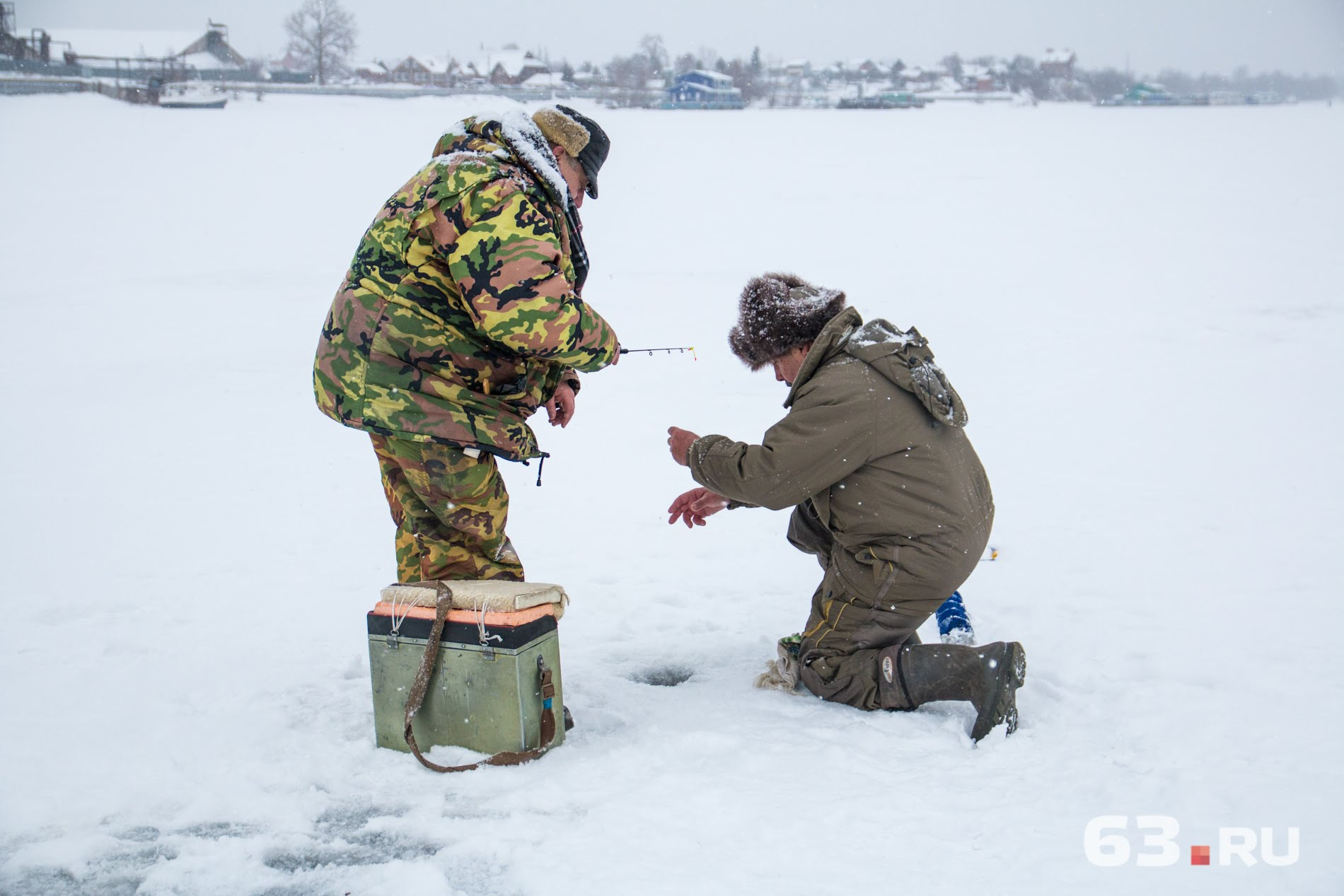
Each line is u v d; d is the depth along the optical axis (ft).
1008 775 8.52
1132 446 21.21
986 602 13.21
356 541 16.58
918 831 7.68
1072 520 16.58
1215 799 8.03
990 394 26.37
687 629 12.80
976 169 111.45
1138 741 9.06
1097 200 80.23
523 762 8.87
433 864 7.37
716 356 32.63
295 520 17.75
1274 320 34.99
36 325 38.29
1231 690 10.20
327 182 95.30
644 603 13.76
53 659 11.68
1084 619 12.40
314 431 24.30
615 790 8.42
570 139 9.32
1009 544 15.58
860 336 10.00
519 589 9.04
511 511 18.26
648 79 439.63
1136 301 39.99
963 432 10.18
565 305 8.65
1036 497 17.97
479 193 8.52
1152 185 92.12
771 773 8.60
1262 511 16.72
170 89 226.38
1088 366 29.19
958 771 8.61
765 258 54.90
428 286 8.86
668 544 16.37
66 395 27.86
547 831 7.82
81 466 21.33
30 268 52.65
